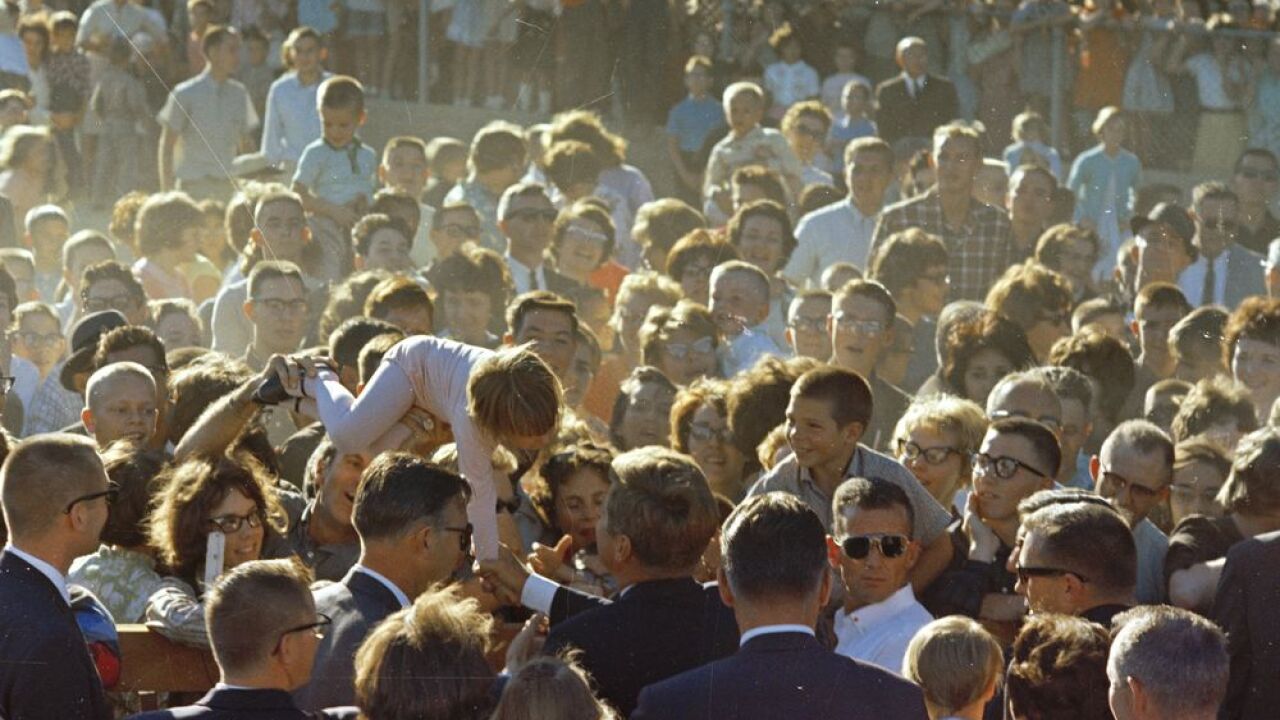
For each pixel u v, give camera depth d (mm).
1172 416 8508
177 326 8789
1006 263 10516
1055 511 5164
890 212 10359
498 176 9836
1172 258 11102
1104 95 11742
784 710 4164
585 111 10578
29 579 4562
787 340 9195
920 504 5992
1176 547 6094
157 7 10375
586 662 4602
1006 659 5691
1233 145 11820
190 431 5523
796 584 4324
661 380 7465
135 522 5375
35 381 8398
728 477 6789
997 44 11555
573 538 5988
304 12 10344
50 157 10164
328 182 9883
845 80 11242
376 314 7348
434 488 4801
